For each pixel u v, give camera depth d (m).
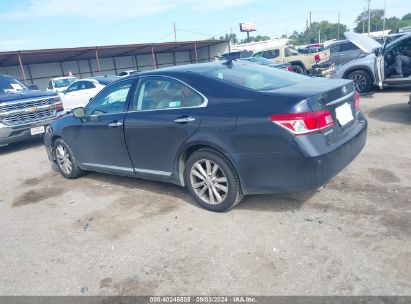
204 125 3.73
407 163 4.81
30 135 8.54
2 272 3.37
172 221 3.94
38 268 3.37
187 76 4.04
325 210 3.75
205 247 3.35
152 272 3.08
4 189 5.87
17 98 8.39
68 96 13.71
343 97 3.73
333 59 16.42
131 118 4.47
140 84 4.49
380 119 7.39
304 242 3.22
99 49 29.69
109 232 3.88
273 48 19.45
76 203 4.84
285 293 2.63
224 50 40.22
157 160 4.36
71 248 3.65
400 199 3.79
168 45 34.81
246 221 3.72
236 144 3.53
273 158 3.37
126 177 5.64
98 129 4.95
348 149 3.59
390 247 2.99
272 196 4.21
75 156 5.67
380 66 9.36
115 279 3.05
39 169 6.84
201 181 4.04
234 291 2.73
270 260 3.03
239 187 3.77
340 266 2.84
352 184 4.30
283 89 3.66
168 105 4.14
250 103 3.51
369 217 3.50
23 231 4.19
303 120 3.23
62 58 33.47
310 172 3.26
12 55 25.91
